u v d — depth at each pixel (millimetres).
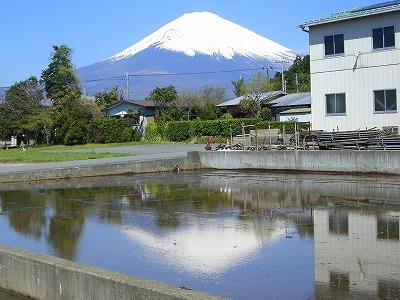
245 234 9664
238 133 39906
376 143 19156
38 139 55500
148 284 4445
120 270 7664
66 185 19625
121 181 20359
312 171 20062
